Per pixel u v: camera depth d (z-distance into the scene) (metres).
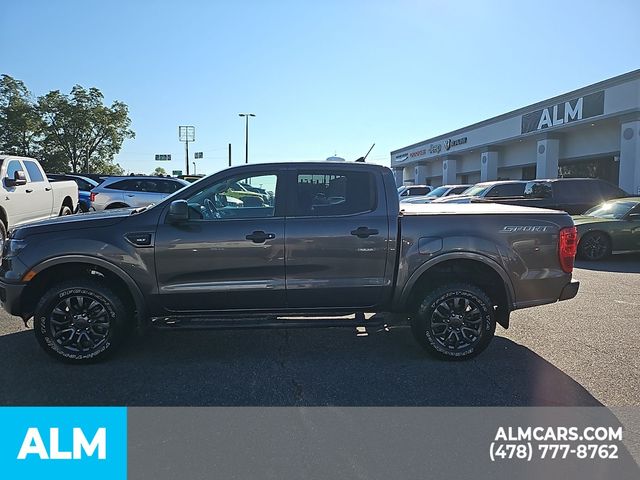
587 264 10.76
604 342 5.37
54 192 11.26
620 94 21.28
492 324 4.78
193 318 4.77
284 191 4.77
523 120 28.14
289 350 5.14
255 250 4.64
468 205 5.55
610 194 15.34
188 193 4.75
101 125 50.97
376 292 4.78
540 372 4.55
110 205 15.34
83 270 4.80
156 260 4.60
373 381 4.35
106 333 4.68
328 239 4.68
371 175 4.83
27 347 5.17
